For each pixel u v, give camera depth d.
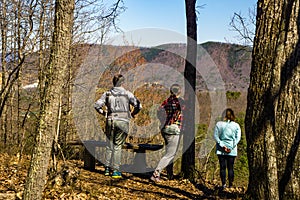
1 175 6.11
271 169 4.93
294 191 4.93
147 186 7.11
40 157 3.62
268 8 5.09
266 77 5.05
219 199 6.56
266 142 4.96
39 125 3.64
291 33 5.04
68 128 8.81
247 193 5.23
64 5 3.62
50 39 6.21
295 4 5.03
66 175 6.00
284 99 5.08
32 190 3.61
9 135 8.14
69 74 7.70
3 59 7.36
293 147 5.00
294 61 5.04
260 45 5.12
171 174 7.98
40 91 6.02
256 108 5.09
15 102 7.86
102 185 6.57
